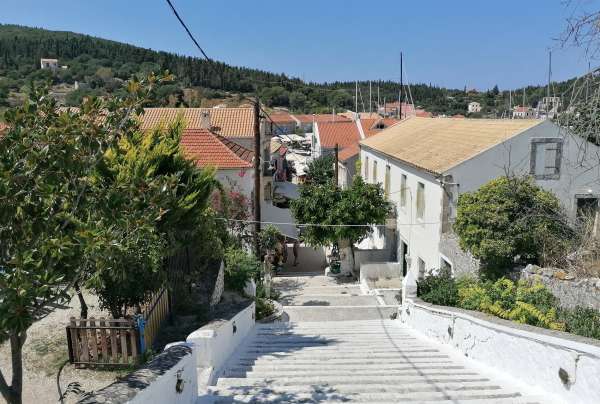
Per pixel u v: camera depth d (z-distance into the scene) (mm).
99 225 4531
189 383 5973
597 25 5504
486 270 13219
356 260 23625
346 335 12297
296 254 27875
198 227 11281
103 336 8211
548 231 12453
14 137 4250
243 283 14500
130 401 4293
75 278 4508
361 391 6766
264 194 32750
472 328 9336
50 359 8422
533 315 9070
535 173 16156
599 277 10352
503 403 6105
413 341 11492
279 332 12695
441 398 6418
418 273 19594
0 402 4875
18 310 3785
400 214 22344
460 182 16406
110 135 4730
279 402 6168
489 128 18766
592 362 5789
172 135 10836
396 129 30703
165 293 10055
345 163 38281
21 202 4098
